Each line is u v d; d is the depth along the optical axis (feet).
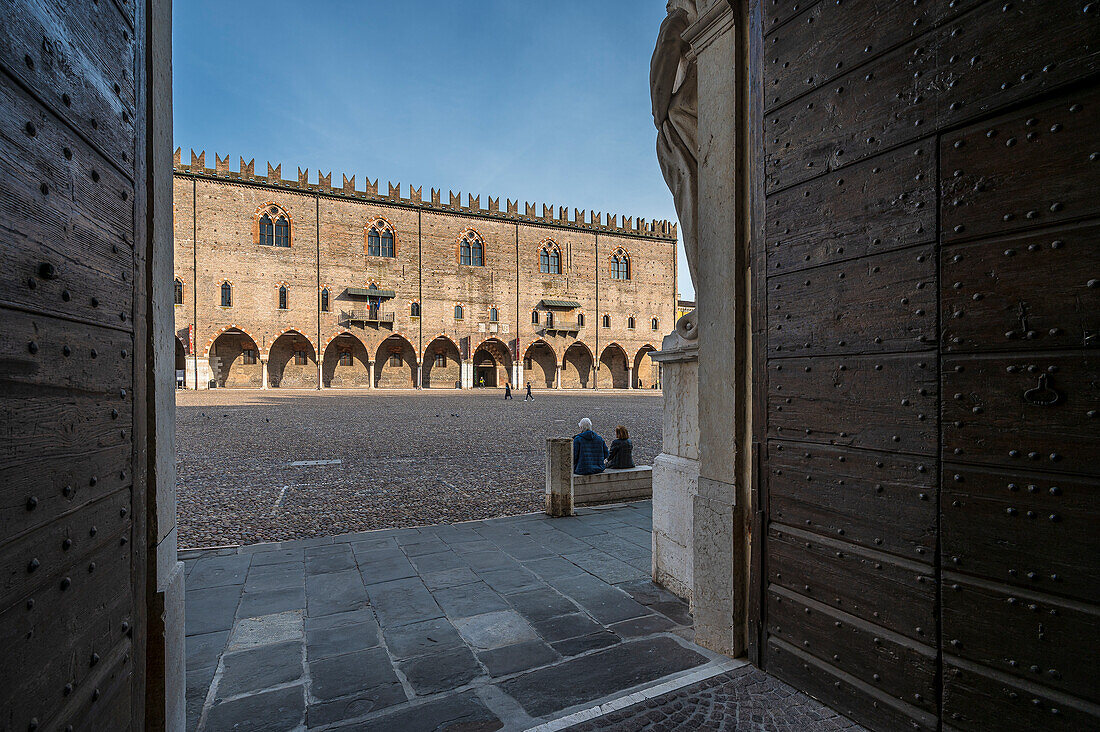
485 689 8.71
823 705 7.95
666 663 9.54
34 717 3.69
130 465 5.48
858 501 7.49
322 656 9.92
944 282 6.45
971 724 6.16
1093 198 5.20
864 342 7.40
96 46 4.70
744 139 9.59
